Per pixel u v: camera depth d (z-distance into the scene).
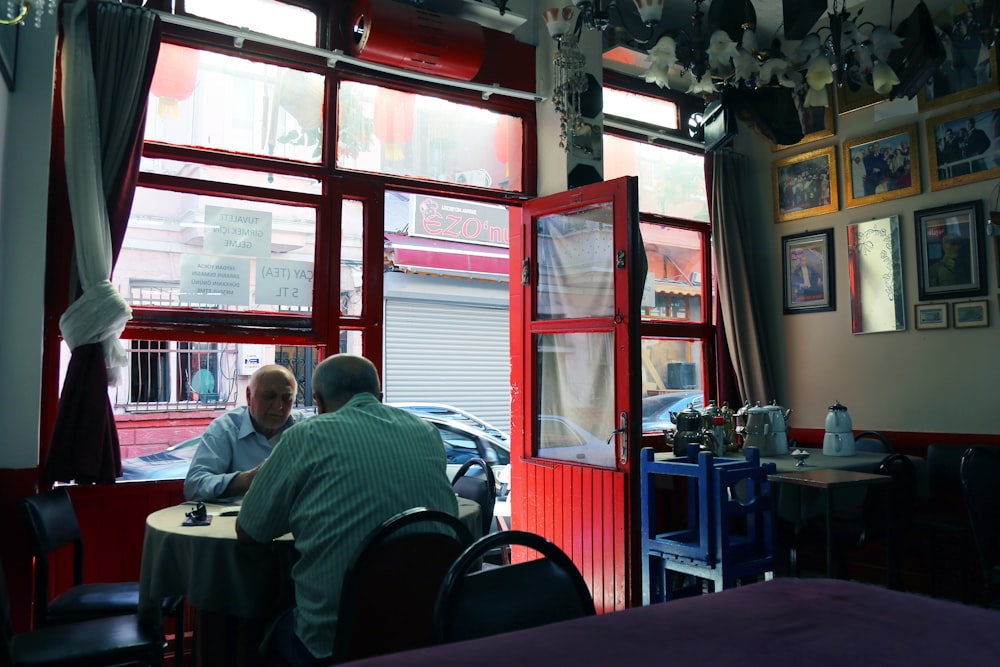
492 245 7.71
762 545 3.44
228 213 3.65
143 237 3.45
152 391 3.60
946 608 1.13
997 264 4.35
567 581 1.47
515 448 4.50
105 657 2.17
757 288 5.52
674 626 1.04
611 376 3.94
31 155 2.98
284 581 2.21
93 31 3.14
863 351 4.98
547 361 4.34
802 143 5.35
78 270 3.06
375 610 1.70
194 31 3.52
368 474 1.96
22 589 2.89
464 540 1.84
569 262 4.23
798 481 3.09
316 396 2.29
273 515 2.01
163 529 2.33
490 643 0.97
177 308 3.49
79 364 2.99
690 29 5.14
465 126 4.43
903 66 3.84
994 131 4.38
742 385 5.24
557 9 3.86
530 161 4.61
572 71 4.06
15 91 2.97
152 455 3.54
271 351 3.89
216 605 2.19
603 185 3.94
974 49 4.47
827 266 5.16
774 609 1.12
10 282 2.94
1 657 1.71
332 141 3.89
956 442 4.47
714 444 4.05
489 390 8.06
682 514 4.80
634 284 3.76
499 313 8.21
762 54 3.34
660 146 5.30
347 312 3.95
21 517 2.56
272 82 3.78
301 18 3.89
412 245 7.29
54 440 2.94
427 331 7.64
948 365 4.55
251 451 3.00
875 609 1.12
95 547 3.18
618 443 3.76
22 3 2.62
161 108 3.48
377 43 3.84
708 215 5.54
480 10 4.28
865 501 3.51
